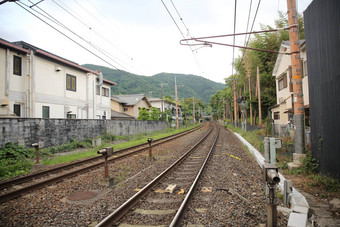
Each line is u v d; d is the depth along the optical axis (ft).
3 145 38.17
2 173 27.48
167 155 40.57
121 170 28.63
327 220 14.03
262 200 17.31
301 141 26.02
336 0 19.13
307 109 51.24
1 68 47.88
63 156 39.34
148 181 23.08
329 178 20.34
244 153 42.27
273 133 60.44
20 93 52.08
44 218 14.75
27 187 20.53
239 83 138.62
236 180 22.66
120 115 112.88
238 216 14.33
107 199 18.08
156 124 115.34
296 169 25.27
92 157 36.65
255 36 101.35
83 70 72.59
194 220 13.94
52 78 60.95
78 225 13.70
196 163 32.65
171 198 18.08
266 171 12.42
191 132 108.47
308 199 17.42
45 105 58.23
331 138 20.71
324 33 21.56
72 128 54.80
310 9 24.50
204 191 19.51
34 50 54.60
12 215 15.34
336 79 19.57
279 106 71.46
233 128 128.16
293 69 26.50
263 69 101.65
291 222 13.04
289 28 26.73
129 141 67.41
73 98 68.80
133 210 15.60
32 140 43.83
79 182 23.41
